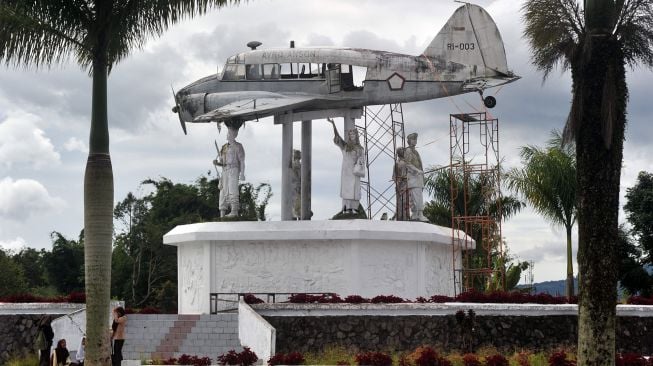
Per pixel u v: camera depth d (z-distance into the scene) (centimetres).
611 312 2072
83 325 2973
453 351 2834
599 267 2073
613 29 2141
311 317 2930
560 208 3925
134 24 2356
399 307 2909
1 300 3166
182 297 3638
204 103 3766
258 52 3731
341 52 3675
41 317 3069
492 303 2961
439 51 3753
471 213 4956
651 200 4859
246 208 6481
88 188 2202
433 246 3569
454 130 3816
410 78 3684
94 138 2228
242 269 3494
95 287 2183
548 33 2184
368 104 3703
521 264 5009
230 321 3117
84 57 2333
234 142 3706
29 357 2967
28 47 2266
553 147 3984
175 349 3011
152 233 6003
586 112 2088
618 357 2523
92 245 2189
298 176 3850
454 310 2902
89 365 2175
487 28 3728
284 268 3462
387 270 3419
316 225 3425
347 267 3397
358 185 3578
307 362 2664
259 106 3584
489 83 3697
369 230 3381
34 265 7238
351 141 3600
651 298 3123
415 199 3691
